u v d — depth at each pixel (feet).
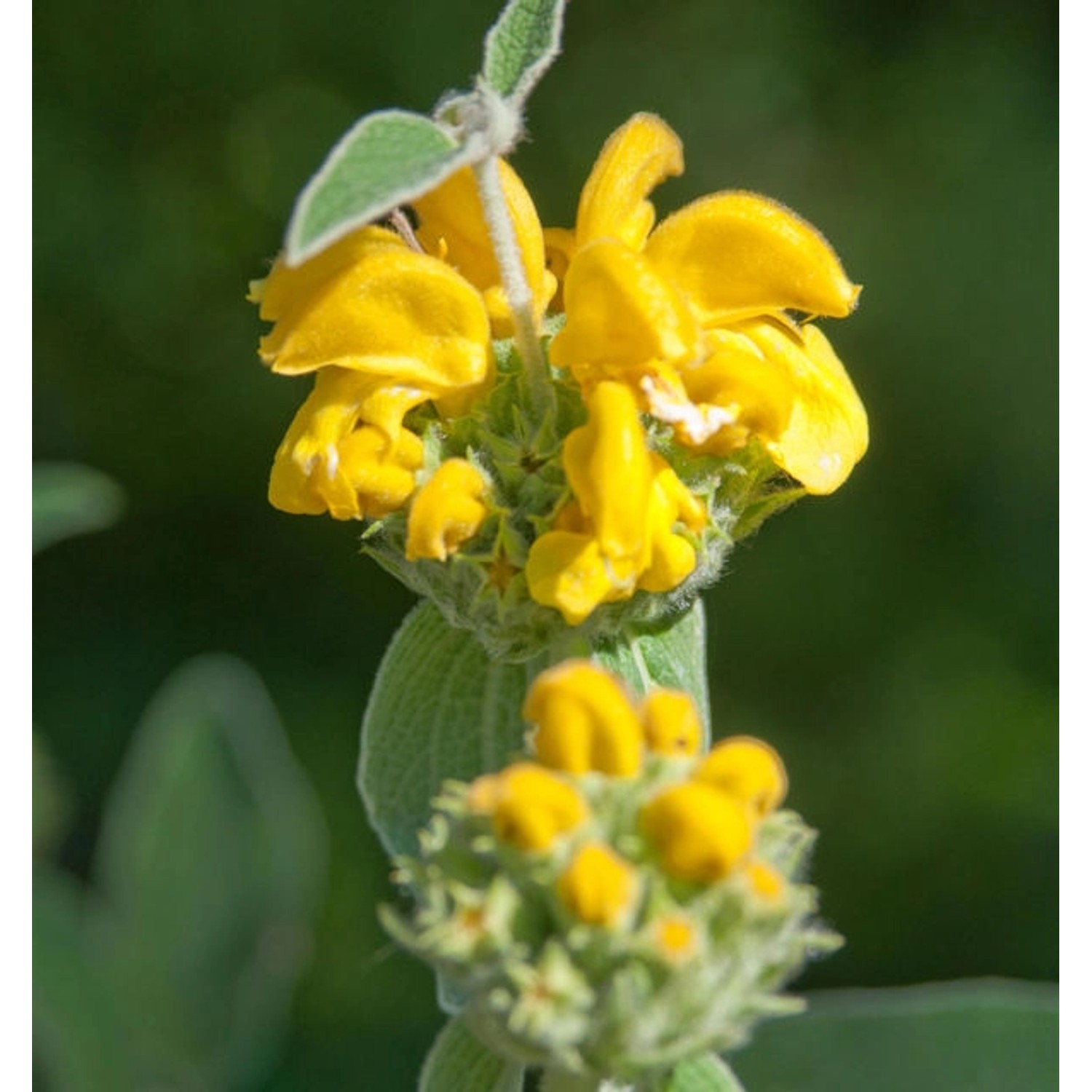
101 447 4.03
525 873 1.78
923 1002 1.96
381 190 1.76
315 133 4.10
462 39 4.06
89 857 3.38
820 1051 1.95
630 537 1.83
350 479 1.86
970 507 3.73
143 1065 1.88
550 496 1.86
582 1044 1.77
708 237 1.87
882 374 3.76
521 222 1.89
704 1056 1.84
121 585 3.93
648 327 1.83
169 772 1.90
